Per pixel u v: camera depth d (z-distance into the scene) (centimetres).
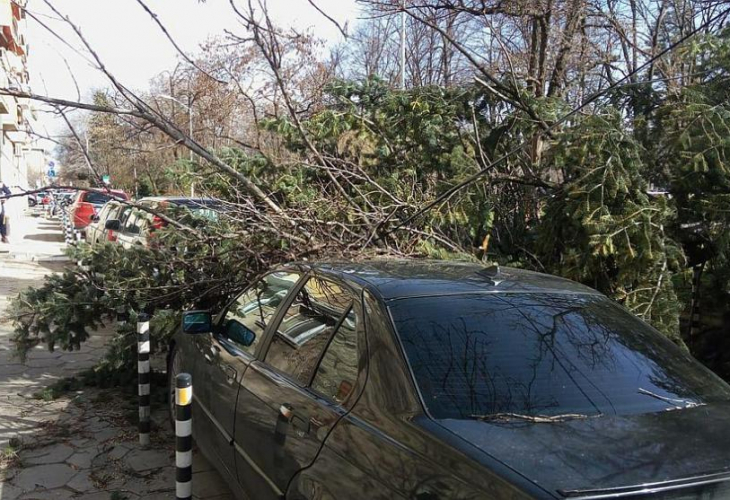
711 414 230
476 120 703
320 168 593
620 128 544
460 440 198
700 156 516
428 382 228
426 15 774
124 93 407
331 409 253
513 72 670
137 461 439
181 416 339
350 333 274
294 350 311
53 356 695
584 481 175
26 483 403
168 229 587
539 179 639
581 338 266
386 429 222
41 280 1240
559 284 318
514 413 217
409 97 700
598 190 518
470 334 253
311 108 702
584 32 952
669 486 176
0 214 1953
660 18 928
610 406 228
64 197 2859
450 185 603
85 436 479
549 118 649
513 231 679
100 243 601
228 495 394
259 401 310
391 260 356
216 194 641
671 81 619
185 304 590
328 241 520
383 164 704
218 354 384
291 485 264
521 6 785
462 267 333
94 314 595
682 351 286
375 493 211
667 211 509
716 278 560
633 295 502
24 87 477
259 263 535
